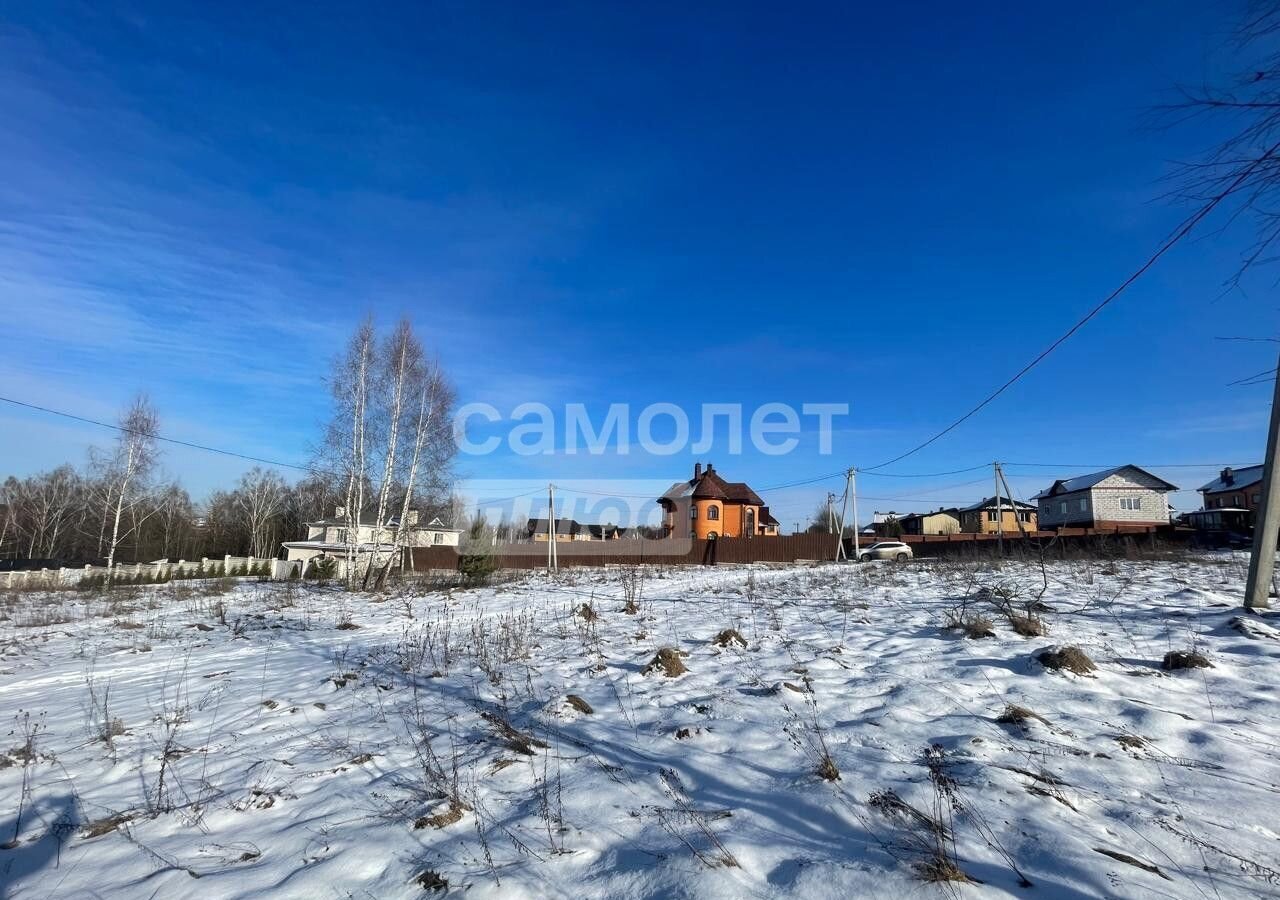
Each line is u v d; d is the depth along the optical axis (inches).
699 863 114.8
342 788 166.9
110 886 126.4
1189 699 194.1
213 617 580.1
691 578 816.3
